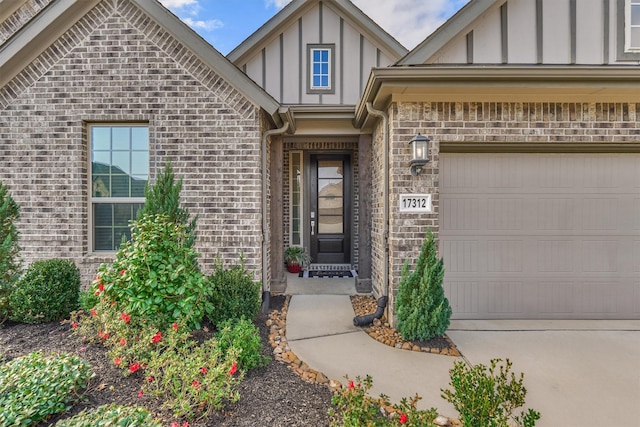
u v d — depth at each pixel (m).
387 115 4.79
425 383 3.22
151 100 4.95
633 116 4.49
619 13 4.55
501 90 4.13
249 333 3.25
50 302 3.88
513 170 4.87
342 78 7.23
